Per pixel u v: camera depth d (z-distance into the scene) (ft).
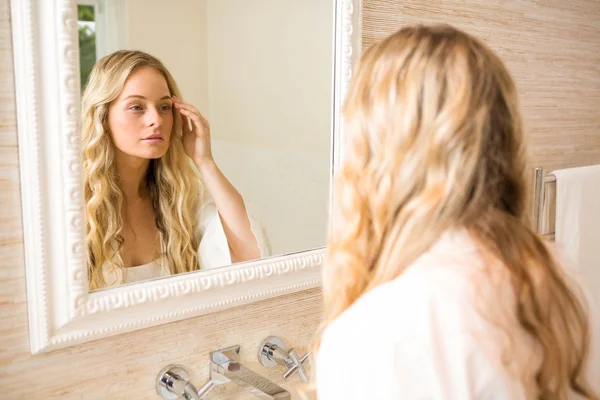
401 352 2.02
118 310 3.12
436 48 2.23
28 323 2.94
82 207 2.94
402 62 2.25
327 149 3.96
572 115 5.72
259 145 3.64
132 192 3.15
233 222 3.58
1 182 2.77
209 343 3.61
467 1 4.60
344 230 2.45
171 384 3.38
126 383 3.29
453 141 2.15
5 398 2.90
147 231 3.24
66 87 2.81
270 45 3.59
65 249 2.90
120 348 3.24
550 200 5.54
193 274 3.42
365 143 2.34
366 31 4.03
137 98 3.10
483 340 2.01
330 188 4.02
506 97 2.27
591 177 5.47
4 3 2.69
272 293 3.76
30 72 2.71
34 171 2.77
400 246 2.24
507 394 2.01
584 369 2.49
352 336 2.11
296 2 3.67
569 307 2.33
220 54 3.39
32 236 2.83
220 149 3.48
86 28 2.87
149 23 3.09
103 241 3.07
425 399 2.00
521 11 5.02
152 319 3.24
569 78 5.60
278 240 3.81
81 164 2.92
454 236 2.22
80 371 3.12
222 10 3.36
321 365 2.17
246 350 3.80
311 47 3.78
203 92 3.36
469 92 2.16
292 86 3.73
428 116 2.17
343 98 3.92
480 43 2.29
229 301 3.55
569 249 5.37
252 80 3.54
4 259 2.82
